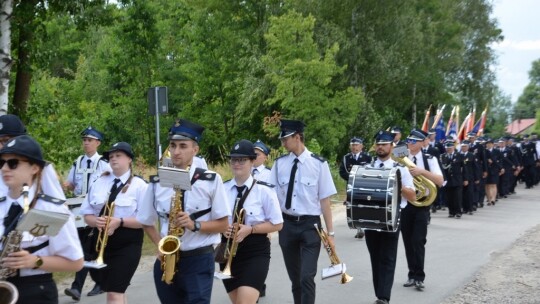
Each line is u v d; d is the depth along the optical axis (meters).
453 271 9.78
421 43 34.31
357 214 7.38
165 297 5.31
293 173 6.98
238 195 6.13
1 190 3.92
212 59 33.66
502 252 11.35
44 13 14.45
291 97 26.69
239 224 5.89
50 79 20.06
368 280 9.29
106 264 6.49
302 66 26.33
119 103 32.78
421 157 9.18
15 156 3.70
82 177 8.93
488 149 20.98
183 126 5.20
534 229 14.27
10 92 16.14
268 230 5.98
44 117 15.71
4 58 11.27
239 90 32.16
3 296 3.42
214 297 8.45
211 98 34.50
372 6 31.11
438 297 8.26
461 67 44.06
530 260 10.54
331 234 6.98
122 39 31.19
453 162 16.83
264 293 8.39
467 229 14.49
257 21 34.28
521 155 26.77
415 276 8.68
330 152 27.80
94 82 32.97
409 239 8.70
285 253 7.09
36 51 14.67
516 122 97.06
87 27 15.62
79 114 30.17
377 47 30.86
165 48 33.50
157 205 5.29
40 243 3.72
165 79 33.28
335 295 8.42
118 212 6.56
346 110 27.47
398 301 8.06
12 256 3.51
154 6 30.80
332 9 30.59
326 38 29.44
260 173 8.94
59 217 3.49
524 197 23.22
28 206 3.67
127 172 6.78
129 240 6.51
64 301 8.14
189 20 34.44
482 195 19.81
